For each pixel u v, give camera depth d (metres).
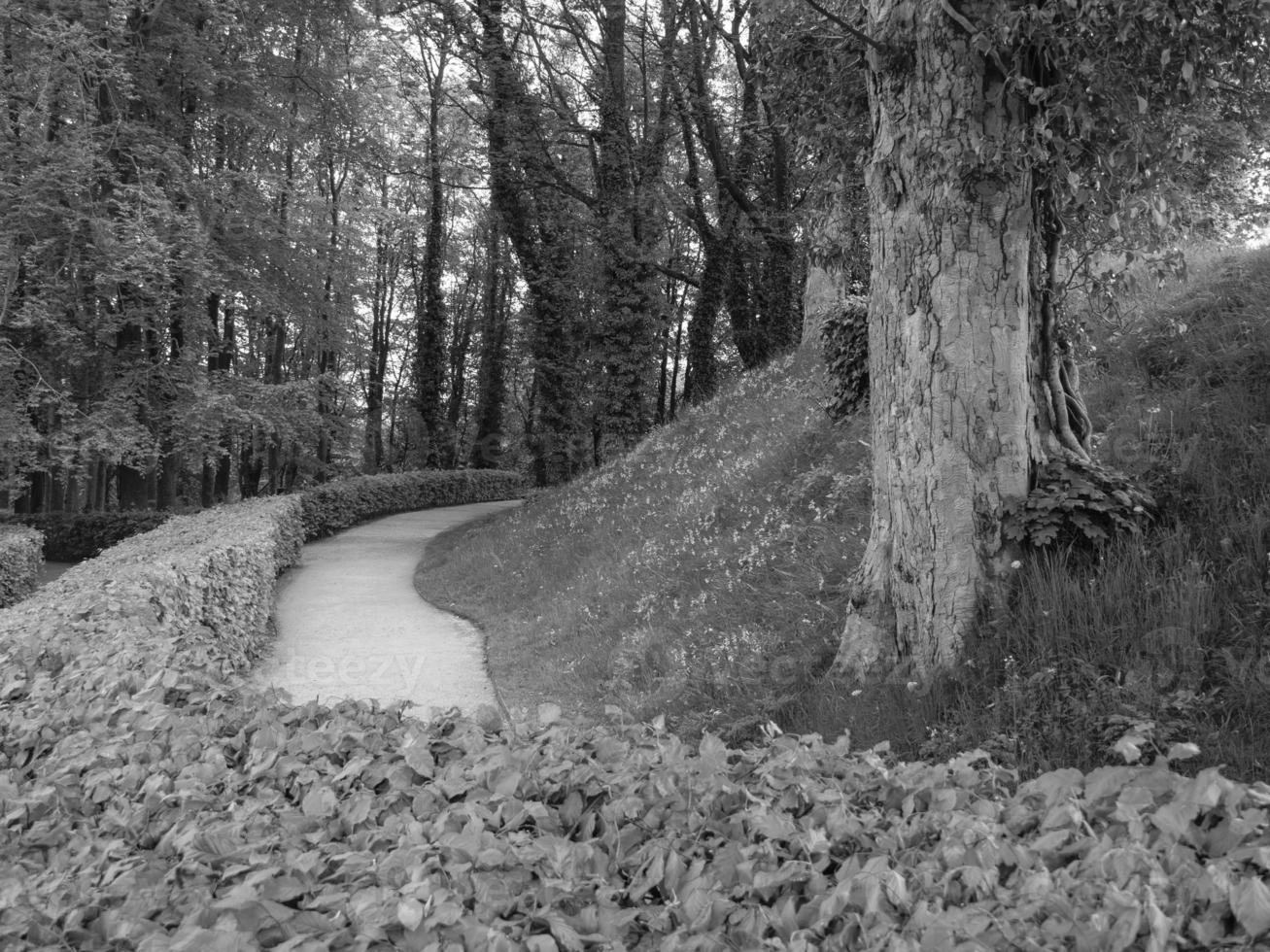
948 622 5.98
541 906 2.36
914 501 6.15
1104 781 2.46
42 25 17.83
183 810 3.14
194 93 23.03
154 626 7.03
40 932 2.31
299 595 15.41
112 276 18.27
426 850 2.58
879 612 6.40
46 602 8.25
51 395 19.64
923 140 5.86
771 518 9.62
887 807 2.95
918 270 6.09
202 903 2.37
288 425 23.48
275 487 36.97
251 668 10.45
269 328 33.38
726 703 6.79
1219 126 8.32
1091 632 5.27
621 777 3.17
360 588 16.19
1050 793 2.53
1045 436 6.34
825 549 8.28
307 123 25.42
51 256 19.19
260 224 22.89
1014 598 5.87
